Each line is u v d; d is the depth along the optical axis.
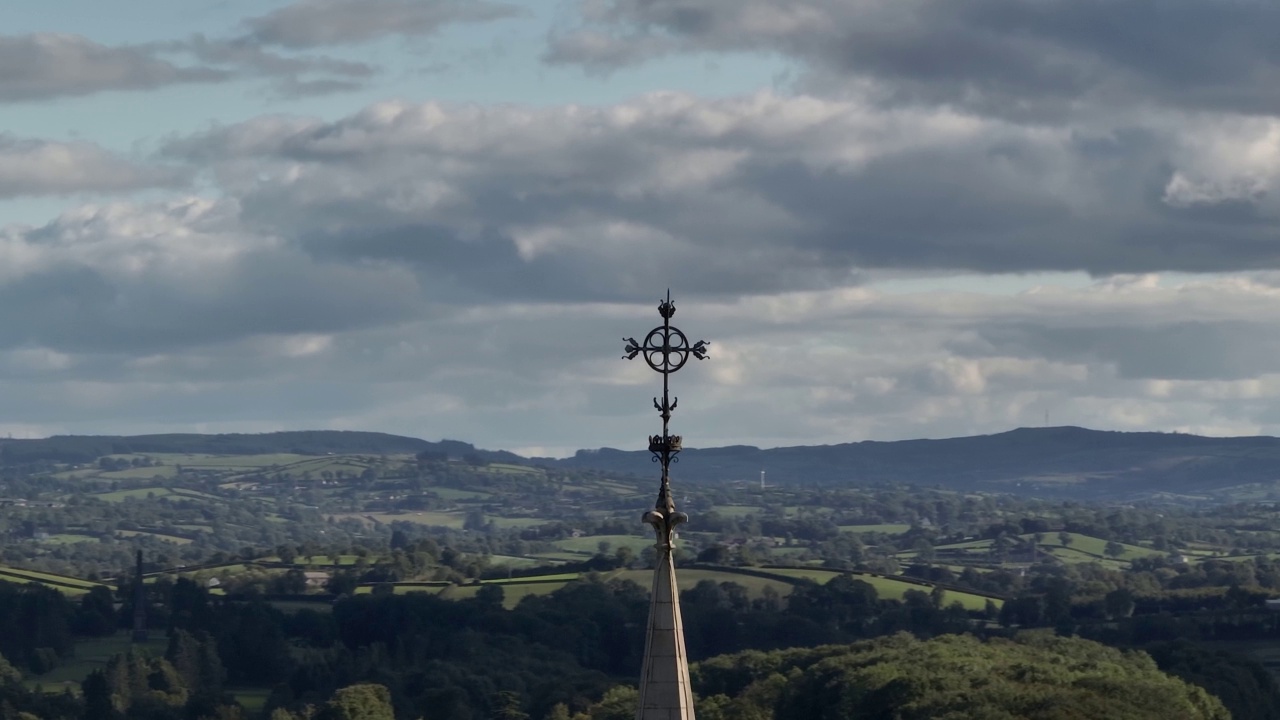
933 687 155.88
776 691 188.62
